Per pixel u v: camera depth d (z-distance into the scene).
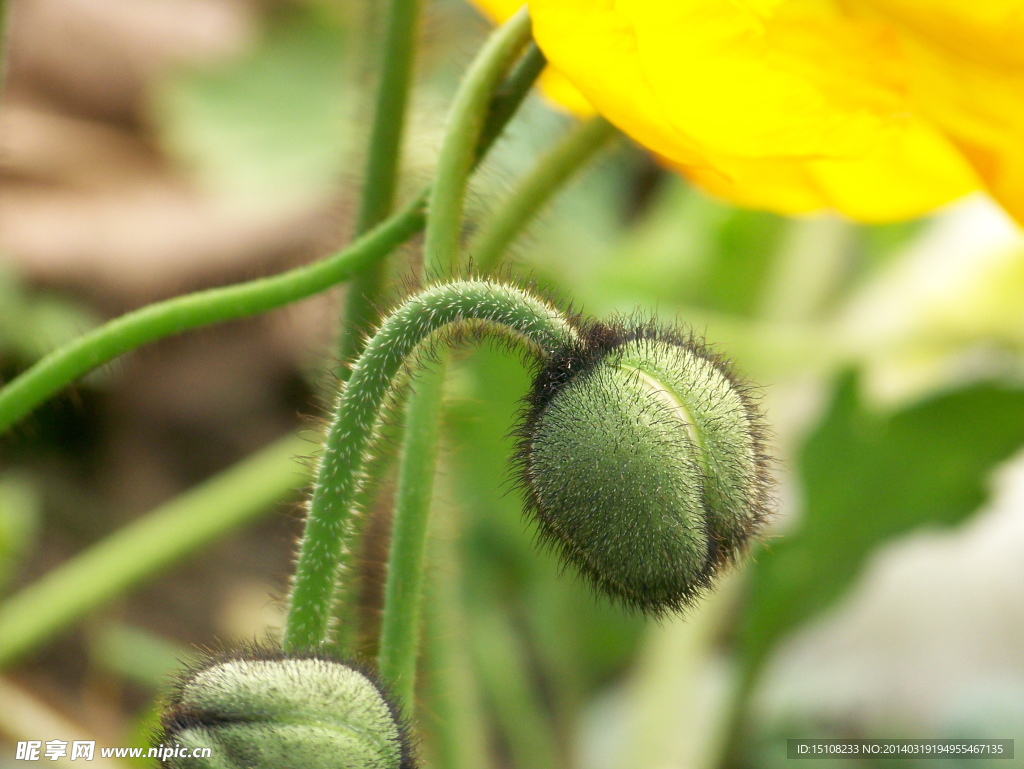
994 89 0.23
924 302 0.36
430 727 0.29
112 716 0.36
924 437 0.30
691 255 0.40
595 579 0.23
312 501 0.23
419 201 0.23
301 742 0.22
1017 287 0.35
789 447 0.35
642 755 0.32
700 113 0.22
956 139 0.23
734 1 0.22
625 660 0.39
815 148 0.22
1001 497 0.37
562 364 0.23
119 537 0.33
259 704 0.22
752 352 0.37
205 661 0.23
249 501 0.33
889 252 0.40
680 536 0.23
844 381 0.30
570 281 0.39
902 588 0.37
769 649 0.31
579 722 0.36
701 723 0.34
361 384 0.23
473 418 0.27
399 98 0.25
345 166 0.26
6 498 0.32
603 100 0.22
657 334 0.24
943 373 0.36
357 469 0.23
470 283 0.23
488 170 0.25
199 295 0.24
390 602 0.23
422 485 0.23
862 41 0.22
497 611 0.34
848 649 0.37
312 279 0.23
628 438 0.23
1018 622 0.36
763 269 0.40
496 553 0.34
